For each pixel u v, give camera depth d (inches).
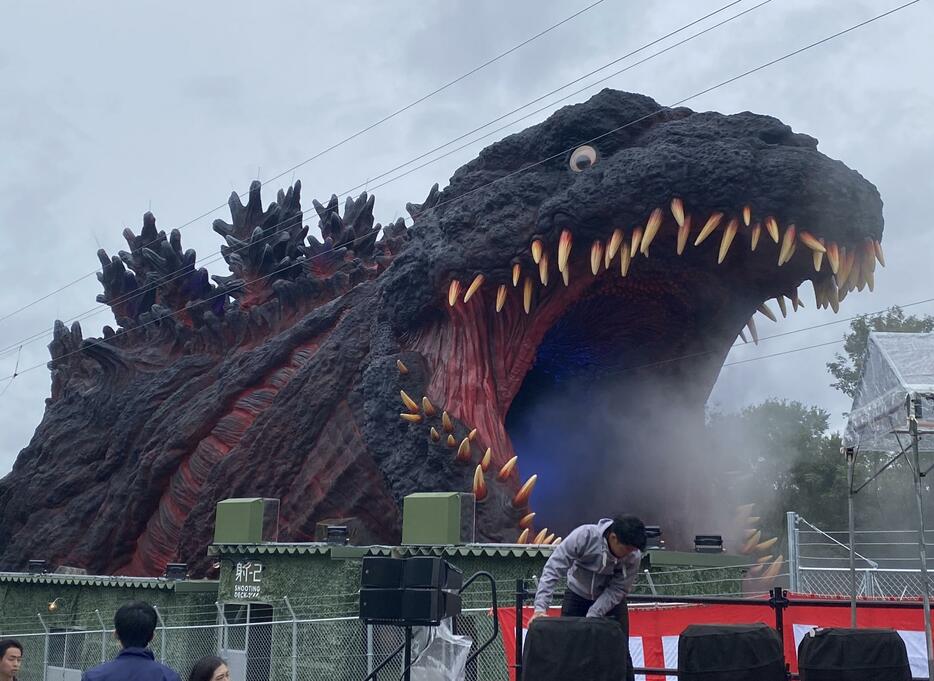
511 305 540.4
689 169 468.1
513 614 377.4
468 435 504.4
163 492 716.0
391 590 282.0
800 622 380.5
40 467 839.7
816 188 461.4
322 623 488.4
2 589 791.1
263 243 764.0
